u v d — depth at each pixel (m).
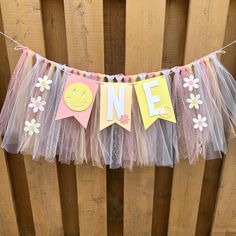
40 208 1.12
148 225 1.15
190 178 1.06
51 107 0.91
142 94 0.89
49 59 0.95
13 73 0.91
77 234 1.20
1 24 0.91
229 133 0.99
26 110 0.92
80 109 0.89
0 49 0.94
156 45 0.89
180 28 0.92
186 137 0.95
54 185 1.07
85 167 1.04
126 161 0.99
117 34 0.93
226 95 0.94
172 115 0.90
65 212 1.17
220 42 0.90
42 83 0.88
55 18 0.91
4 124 0.96
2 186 1.08
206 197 1.15
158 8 0.86
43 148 0.95
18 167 1.09
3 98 1.01
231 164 1.05
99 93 0.89
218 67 0.90
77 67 0.92
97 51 0.91
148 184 1.07
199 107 0.91
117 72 0.97
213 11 0.86
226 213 1.14
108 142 0.96
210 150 0.99
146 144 0.95
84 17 0.87
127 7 0.86
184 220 1.14
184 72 0.89
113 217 1.19
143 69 0.92
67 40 0.89
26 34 0.89
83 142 0.95
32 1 0.85
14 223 1.15
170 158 0.97
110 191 1.14
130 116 0.90
